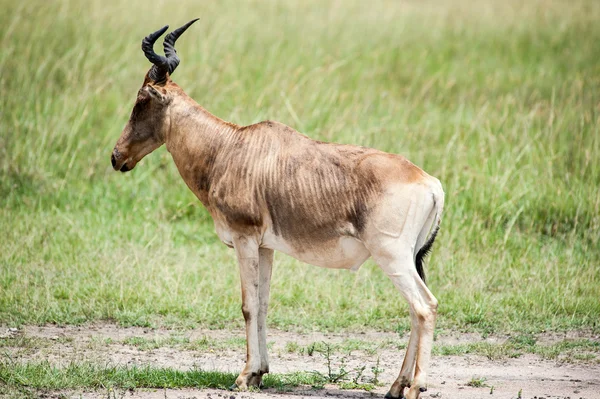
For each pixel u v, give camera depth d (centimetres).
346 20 7181
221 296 3262
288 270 3522
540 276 3506
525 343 2914
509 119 4972
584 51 6962
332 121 4841
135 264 3506
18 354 2633
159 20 6228
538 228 4038
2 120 4600
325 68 5825
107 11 6169
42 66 5081
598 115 4831
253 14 6862
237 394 2275
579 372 2628
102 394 2241
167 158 4456
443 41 7119
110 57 5541
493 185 4162
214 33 5966
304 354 2775
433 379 2533
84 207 4200
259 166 2342
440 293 3350
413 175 2238
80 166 4503
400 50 6775
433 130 4972
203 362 2652
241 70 5609
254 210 2333
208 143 2430
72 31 5841
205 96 5019
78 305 3114
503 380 2531
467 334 3033
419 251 2256
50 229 3838
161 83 2516
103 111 4972
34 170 4344
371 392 2364
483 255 3722
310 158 2312
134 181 4388
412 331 2269
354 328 3069
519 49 7119
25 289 3203
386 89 5797
